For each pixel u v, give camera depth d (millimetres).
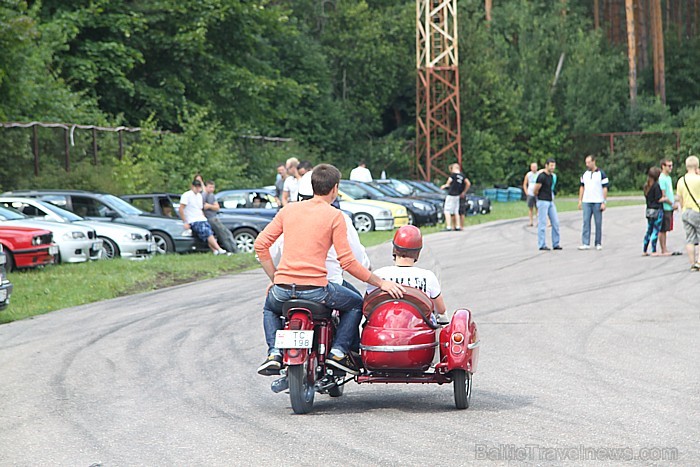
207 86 88312
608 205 88938
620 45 155375
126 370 18234
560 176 128375
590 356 18938
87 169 54625
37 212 41438
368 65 118062
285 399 15609
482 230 57750
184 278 35656
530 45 132375
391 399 15688
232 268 39500
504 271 34875
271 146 87250
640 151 127250
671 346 19922
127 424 13891
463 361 14188
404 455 11805
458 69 109250
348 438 12781
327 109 113188
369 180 68000
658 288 29469
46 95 64062
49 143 56844
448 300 27531
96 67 76688
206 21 84438
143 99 82625
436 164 110938
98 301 29500
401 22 120438
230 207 53156
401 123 125250
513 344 20406
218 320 24641
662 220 39781
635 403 14766
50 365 18859
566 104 128125
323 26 119688
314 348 14461
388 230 58344
